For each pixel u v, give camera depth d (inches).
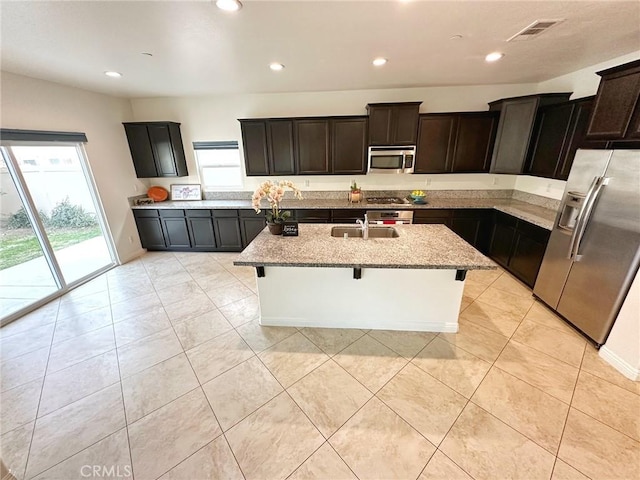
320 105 178.1
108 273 162.1
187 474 59.8
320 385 81.7
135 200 188.9
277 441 66.2
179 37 87.3
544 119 137.9
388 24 81.0
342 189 192.2
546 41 96.3
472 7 72.4
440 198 185.3
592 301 92.9
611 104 88.0
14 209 121.0
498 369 86.0
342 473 59.4
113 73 123.8
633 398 74.9
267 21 77.7
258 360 92.0
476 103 168.7
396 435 66.9
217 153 195.6
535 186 161.9
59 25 77.7
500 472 58.9
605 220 87.4
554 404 73.9
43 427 70.3
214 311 121.6
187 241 191.3
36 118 127.1
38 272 130.4
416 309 103.1
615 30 87.7
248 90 165.6
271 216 111.6
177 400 77.6
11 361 93.3
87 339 104.1
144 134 180.1
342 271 100.5
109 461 62.5
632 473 58.1
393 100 172.9
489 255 168.4
